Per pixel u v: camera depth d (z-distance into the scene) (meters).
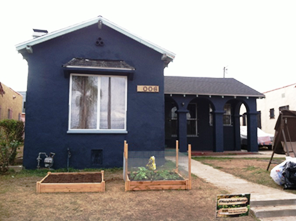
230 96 15.05
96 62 9.31
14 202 5.54
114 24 9.44
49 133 9.01
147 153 7.57
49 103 9.09
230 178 8.26
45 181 6.75
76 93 9.35
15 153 9.27
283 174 6.93
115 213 5.12
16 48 8.77
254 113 15.34
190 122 16.56
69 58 9.38
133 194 6.25
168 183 6.69
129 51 9.81
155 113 9.76
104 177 7.94
